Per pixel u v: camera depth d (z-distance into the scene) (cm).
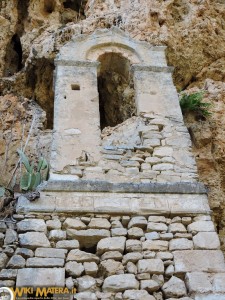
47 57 1069
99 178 625
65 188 589
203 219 576
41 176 662
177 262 525
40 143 927
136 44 855
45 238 535
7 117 989
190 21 1110
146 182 627
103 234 548
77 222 557
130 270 514
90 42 841
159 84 781
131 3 1184
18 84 1136
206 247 543
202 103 917
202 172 848
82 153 652
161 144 683
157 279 510
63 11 1359
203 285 503
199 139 877
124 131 733
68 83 754
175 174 644
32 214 559
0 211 577
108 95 1102
